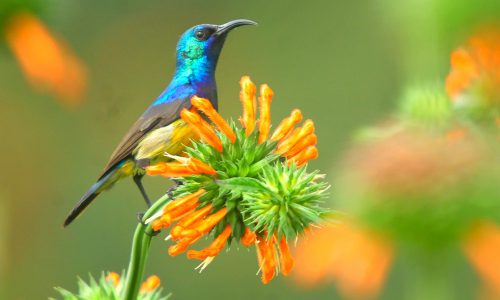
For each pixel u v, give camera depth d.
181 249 6.79
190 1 23.70
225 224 6.93
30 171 20.64
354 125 22.03
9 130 20.83
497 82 8.34
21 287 19.12
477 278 5.47
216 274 20.58
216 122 7.23
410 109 8.50
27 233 19.80
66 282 19.66
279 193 6.84
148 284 7.44
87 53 22.70
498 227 5.50
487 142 5.86
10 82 20.86
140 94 22.88
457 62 8.58
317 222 6.70
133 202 20.69
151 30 23.22
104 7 23.02
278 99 23.17
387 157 5.74
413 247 5.58
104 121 21.83
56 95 10.61
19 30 10.54
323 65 23.05
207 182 6.97
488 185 5.52
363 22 22.95
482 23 9.41
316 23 23.47
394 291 14.45
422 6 10.07
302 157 7.31
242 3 23.88
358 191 5.83
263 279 6.90
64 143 21.27
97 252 20.12
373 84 22.41
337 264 5.84
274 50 23.62
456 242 5.53
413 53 10.26
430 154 5.69
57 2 10.94
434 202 5.53
